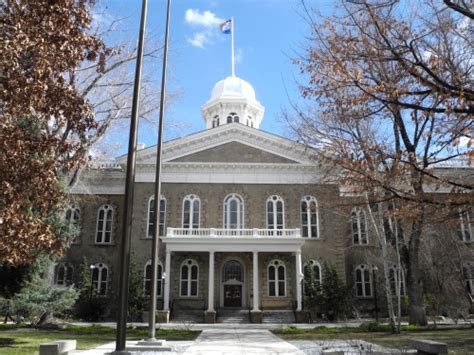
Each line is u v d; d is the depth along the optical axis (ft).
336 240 135.33
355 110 52.31
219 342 65.21
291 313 122.62
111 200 144.56
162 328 93.86
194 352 52.34
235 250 125.59
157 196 56.18
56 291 85.15
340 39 44.78
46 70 35.86
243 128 143.13
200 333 83.20
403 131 68.54
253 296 121.70
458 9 37.99
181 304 128.67
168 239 125.70
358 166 45.44
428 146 64.80
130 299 120.88
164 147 140.77
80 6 42.52
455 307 101.71
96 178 142.10
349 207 53.42
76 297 91.66
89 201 142.82
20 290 80.74
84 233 140.87
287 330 85.92
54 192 41.27
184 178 139.85
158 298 129.29
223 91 197.36
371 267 126.72
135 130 37.01
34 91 35.14
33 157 39.96
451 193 44.19
